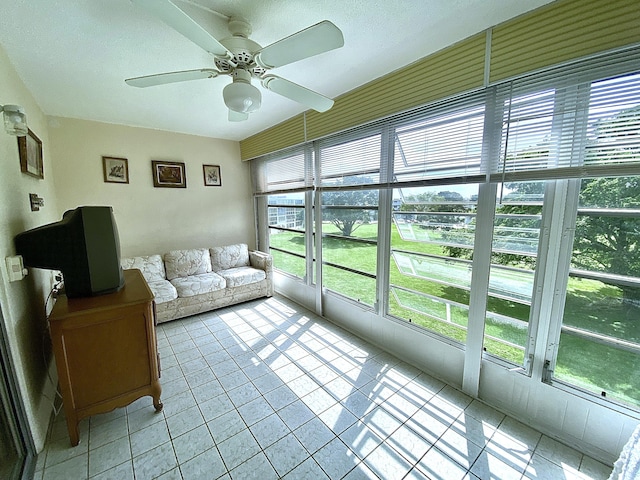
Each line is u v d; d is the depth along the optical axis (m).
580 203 1.41
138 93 2.29
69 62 1.78
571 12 1.25
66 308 1.50
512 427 1.64
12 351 1.36
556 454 1.46
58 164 2.88
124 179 3.27
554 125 1.42
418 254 2.24
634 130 1.21
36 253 1.54
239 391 1.96
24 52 1.64
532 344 1.62
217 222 4.07
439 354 2.09
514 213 1.64
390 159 2.24
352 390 1.97
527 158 1.52
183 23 1.01
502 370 1.75
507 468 1.38
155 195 3.51
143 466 1.41
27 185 1.89
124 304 1.58
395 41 1.62
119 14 1.33
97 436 1.59
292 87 1.55
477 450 1.49
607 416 1.39
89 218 1.65
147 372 1.71
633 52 1.17
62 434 1.60
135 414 1.75
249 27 1.42
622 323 1.35
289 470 1.38
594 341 1.43
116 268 1.76
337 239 2.95
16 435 1.37
